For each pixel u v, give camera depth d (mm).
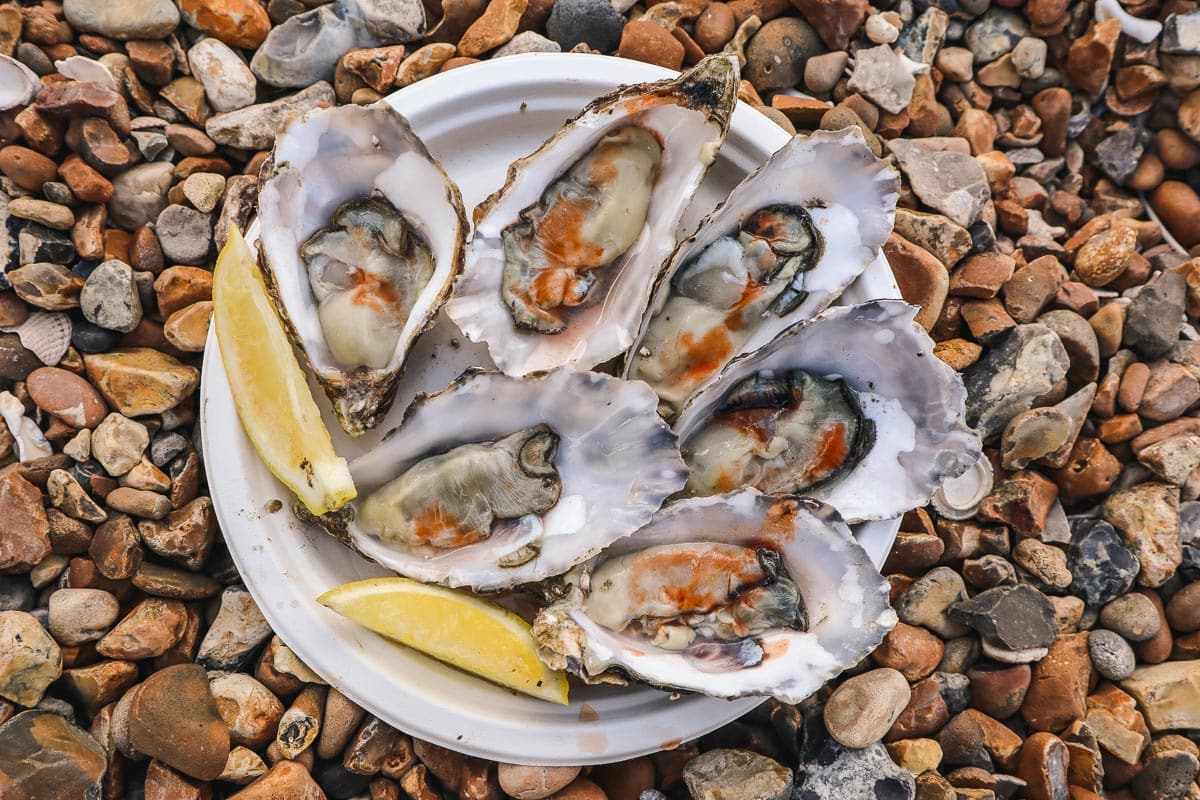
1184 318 540
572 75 498
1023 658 509
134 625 482
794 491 506
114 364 490
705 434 506
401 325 495
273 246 486
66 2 505
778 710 509
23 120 490
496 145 510
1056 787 499
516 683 473
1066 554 527
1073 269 551
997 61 557
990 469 527
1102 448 530
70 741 469
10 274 485
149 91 517
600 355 496
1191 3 544
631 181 491
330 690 493
